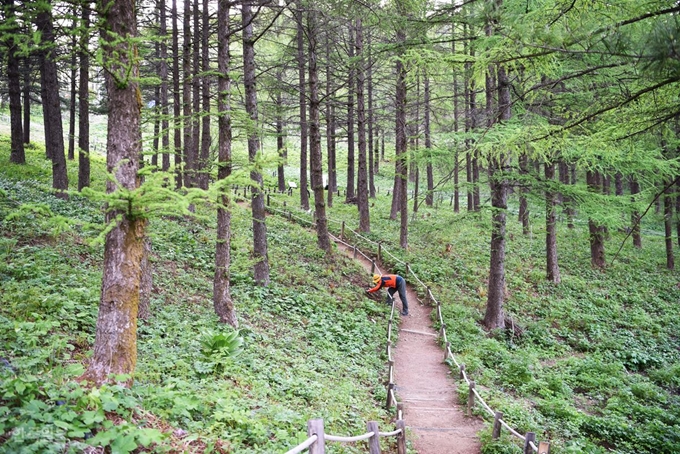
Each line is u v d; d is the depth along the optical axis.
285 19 21.03
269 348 10.16
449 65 11.12
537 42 6.57
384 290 18.39
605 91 10.20
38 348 6.14
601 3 6.37
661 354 16.70
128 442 4.38
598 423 10.67
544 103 14.73
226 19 10.39
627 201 14.34
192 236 16.86
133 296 5.79
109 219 5.61
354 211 30.83
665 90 6.71
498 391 11.62
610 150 8.28
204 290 12.55
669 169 12.44
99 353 5.61
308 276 16.39
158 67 19.05
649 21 5.79
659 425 10.70
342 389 9.45
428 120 25.11
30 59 23.17
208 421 5.97
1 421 4.07
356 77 21.34
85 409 4.85
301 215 26.31
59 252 10.84
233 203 5.34
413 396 10.98
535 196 14.87
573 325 18.34
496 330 16.06
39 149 32.12
